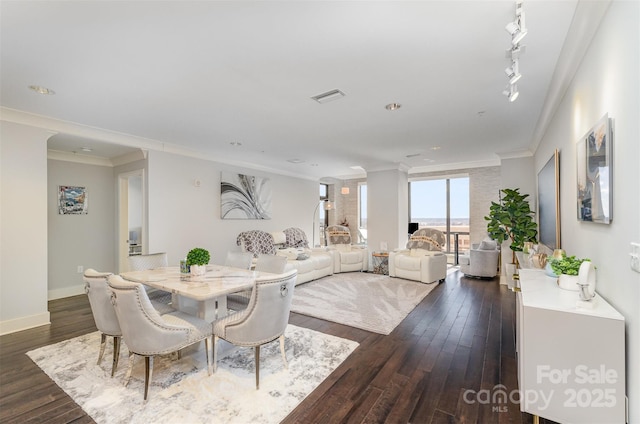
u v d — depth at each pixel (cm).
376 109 325
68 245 480
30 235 339
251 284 259
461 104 311
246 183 623
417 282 560
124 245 532
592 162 185
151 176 463
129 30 185
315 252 630
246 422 181
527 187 532
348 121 366
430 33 188
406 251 620
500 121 367
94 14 169
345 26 182
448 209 788
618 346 146
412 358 262
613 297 161
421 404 199
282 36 192
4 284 322
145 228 462
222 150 520
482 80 255
